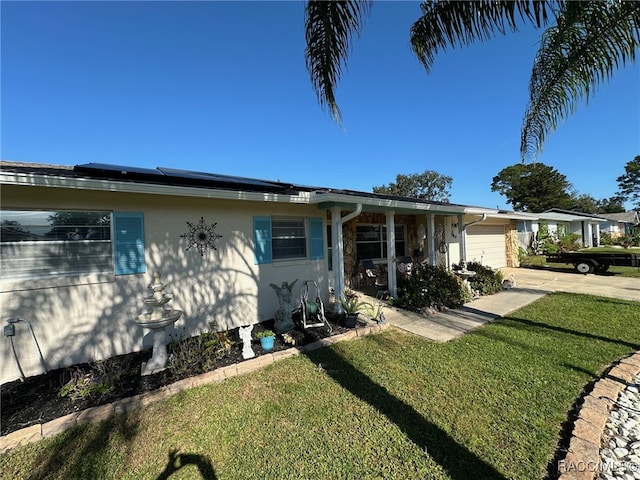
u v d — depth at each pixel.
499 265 15.20
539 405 3.10
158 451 2.62
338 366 4.18
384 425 2.87
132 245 4.78
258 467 2.40
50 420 2.99
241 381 3.79
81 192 4.34
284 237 6.83
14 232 3.95
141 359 4.44
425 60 3.77
